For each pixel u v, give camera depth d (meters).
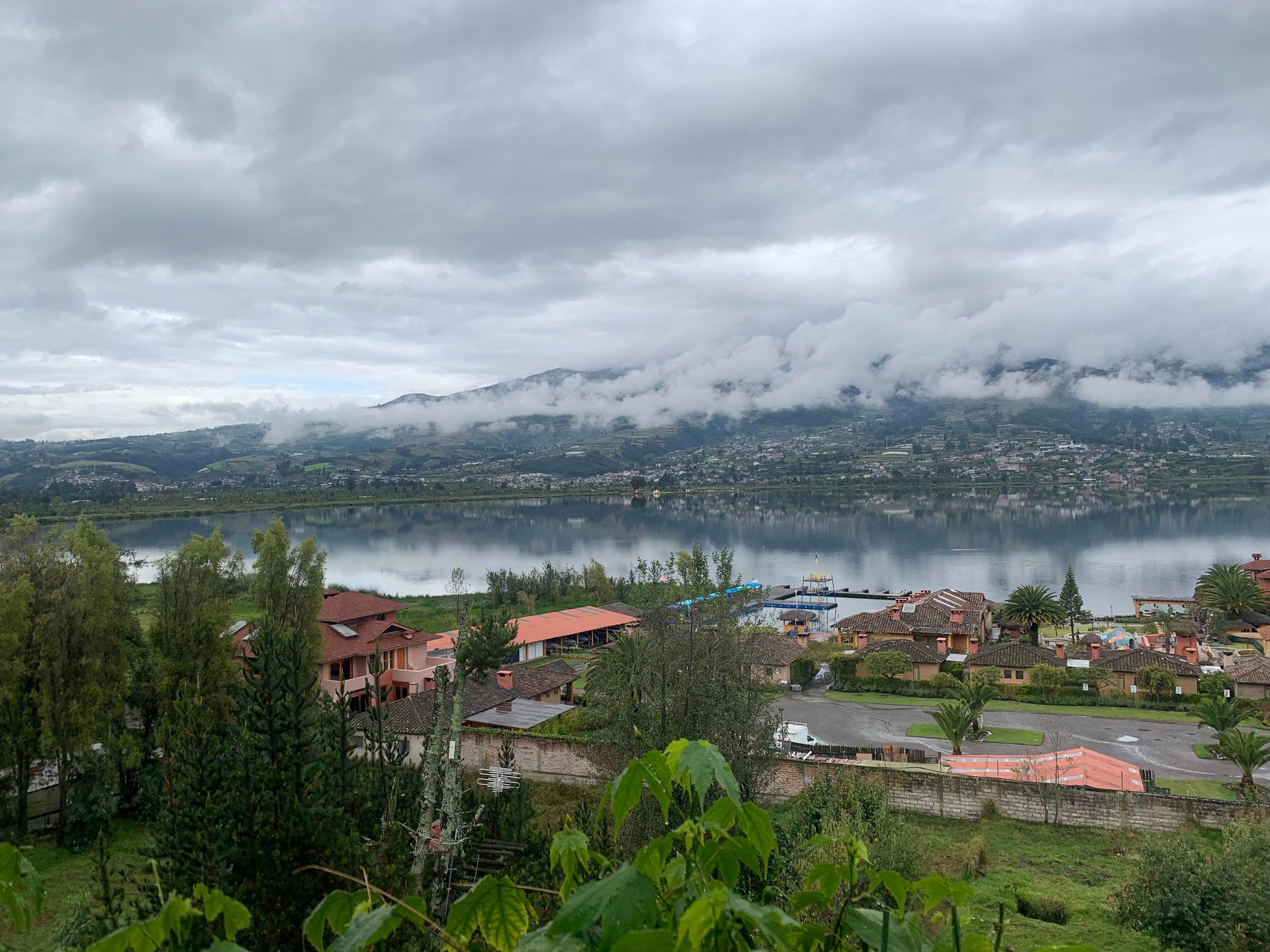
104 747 32.62
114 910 13.95
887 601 107.31
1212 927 20.61
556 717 42.06
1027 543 159.25
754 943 2.58
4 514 172.75
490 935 2.70
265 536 43.56
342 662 46.66
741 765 25.77
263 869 13.12
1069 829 32.06
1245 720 51.69
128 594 35.19
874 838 23.62
